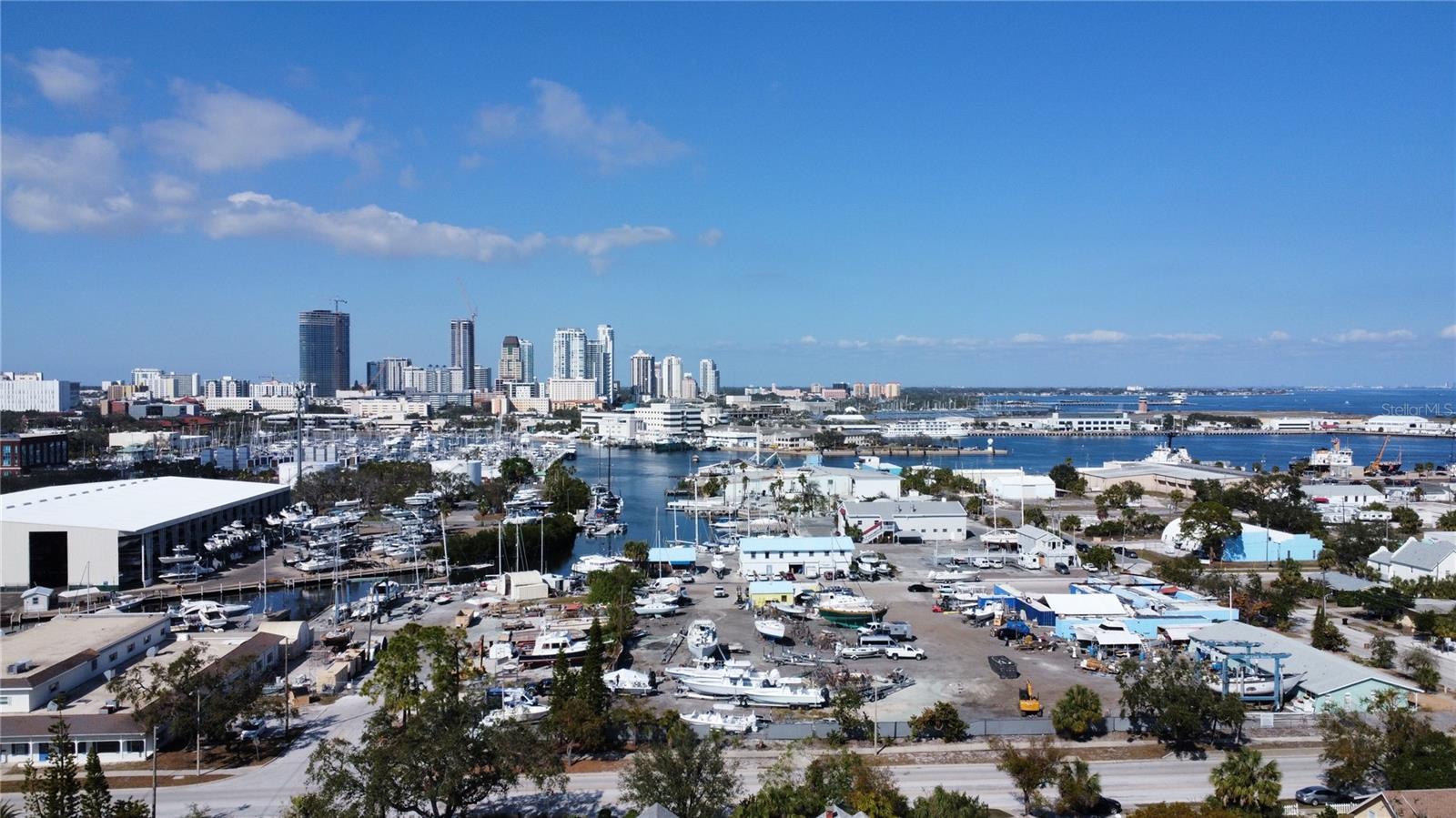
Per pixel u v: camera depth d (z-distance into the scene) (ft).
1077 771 216.54
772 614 417.69
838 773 209.77
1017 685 313.73
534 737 214.90
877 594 464.24
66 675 271.90
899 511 638.12
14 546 492.54
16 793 228.22
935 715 263.70
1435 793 185.57
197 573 520.42
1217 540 556.10
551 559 608.19
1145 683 268.00
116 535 494.18
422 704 224.94
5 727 245.86
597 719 252.83
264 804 223.10
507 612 435.53
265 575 512.22
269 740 265.13
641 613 420.77
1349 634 379.96
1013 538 592.19
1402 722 227.40
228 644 324.39
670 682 321.32
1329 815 193.98
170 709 249.14
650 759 211.20
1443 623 361.71
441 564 556.51
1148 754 252.83
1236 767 204.54
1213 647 297.53
